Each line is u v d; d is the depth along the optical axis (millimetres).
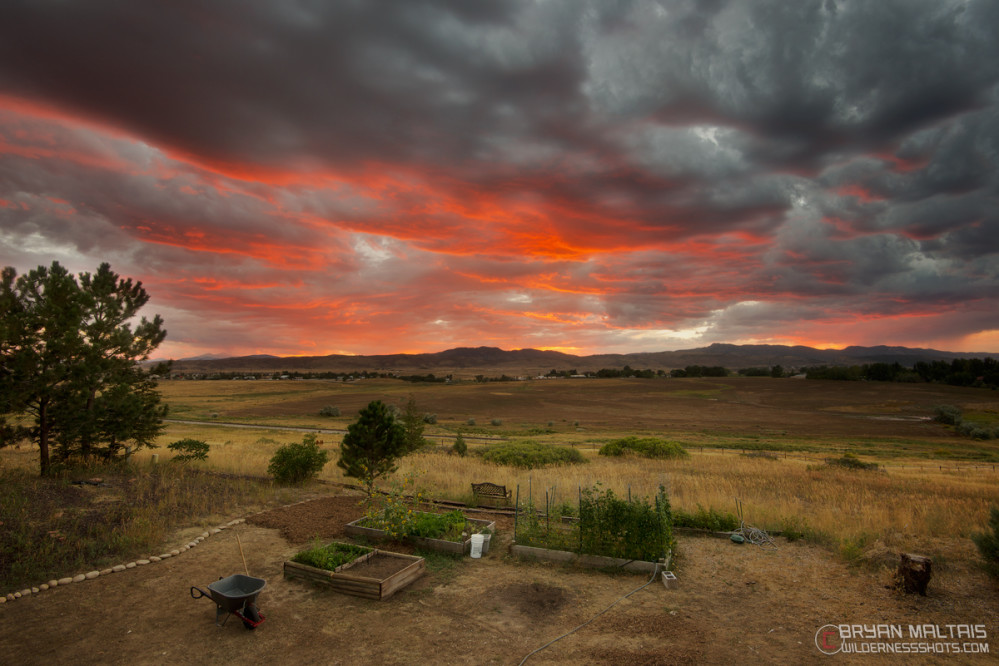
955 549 9750
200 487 13906
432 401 124062
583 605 7566
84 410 15109
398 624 6812
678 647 6301
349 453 15016
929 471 34000
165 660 5809
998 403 107688
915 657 6086
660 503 9523
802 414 103188
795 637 6609
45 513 10078
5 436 13953
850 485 19938
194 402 114250
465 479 18797
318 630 6602
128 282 17422
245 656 5930
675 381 169000
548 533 10180
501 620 7012
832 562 9461
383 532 10391
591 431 77625
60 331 14281
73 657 5812
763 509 12953
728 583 8508
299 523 11305
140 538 9398
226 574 8406
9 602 7082
